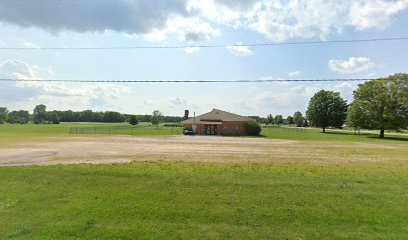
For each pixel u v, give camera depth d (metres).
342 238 7.34
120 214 8.64
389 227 7.89
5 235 7.27
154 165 15.90
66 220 8.18
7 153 22.44
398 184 11.77
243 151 25.83
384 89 59.00
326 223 8.18
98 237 7.30
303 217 8.52
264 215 8.63
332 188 10.90
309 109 87.75
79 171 13.19
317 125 86.19
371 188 11.02
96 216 8.49
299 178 12.53
